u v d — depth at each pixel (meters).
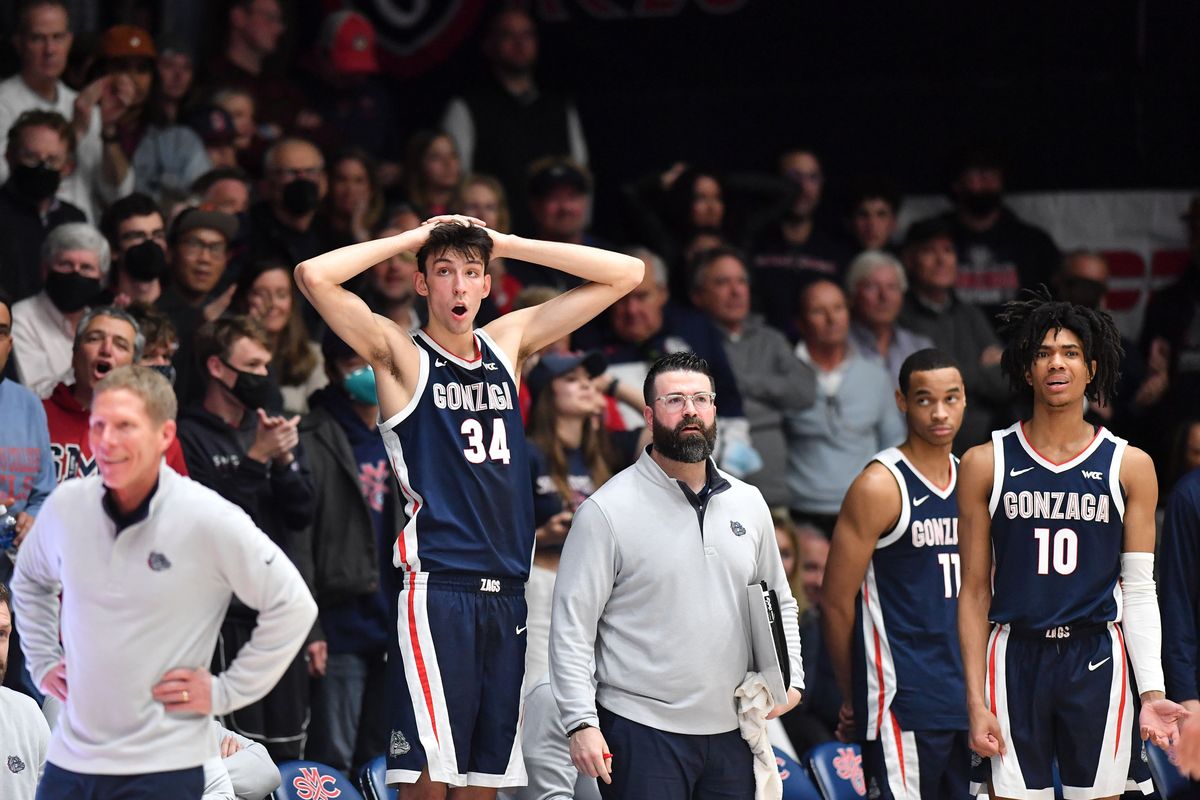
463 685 16.00
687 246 29.19
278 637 13.77
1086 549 17.22
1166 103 33.44
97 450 13.27
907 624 18.83
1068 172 33.62
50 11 25.81
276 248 26.39
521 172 31.91
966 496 17.56
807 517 27.31
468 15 33.38
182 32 31.42
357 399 22.00
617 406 25.00
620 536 16.75
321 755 21.22
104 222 23.83
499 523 16.33
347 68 31.28
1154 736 16.66
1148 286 33.50
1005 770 17.36
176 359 22.91
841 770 20.94
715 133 33.91
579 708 16.27
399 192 30.17
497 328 17.00
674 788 16.67
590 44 33.72
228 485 19.97
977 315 29.97
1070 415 17.33
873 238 31.31
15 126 23.97
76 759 13.75
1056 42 33.62
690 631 16.70
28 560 14.07
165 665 13.67
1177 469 23.95
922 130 33.81
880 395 27.84
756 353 27.12
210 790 16.16
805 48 33.81
